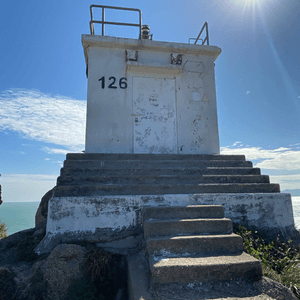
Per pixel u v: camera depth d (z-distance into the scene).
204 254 3.57
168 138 6.94
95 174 5.15
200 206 4.34
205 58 7.57
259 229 4.99
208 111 7.30
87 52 7.27
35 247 4.25
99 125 6.65
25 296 3.44
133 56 7.15
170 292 2.95
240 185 5.26
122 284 3.75
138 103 6.95
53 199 4.34
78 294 3.45
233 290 3.05
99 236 4.25
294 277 3.55
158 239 3.61
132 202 4.54
